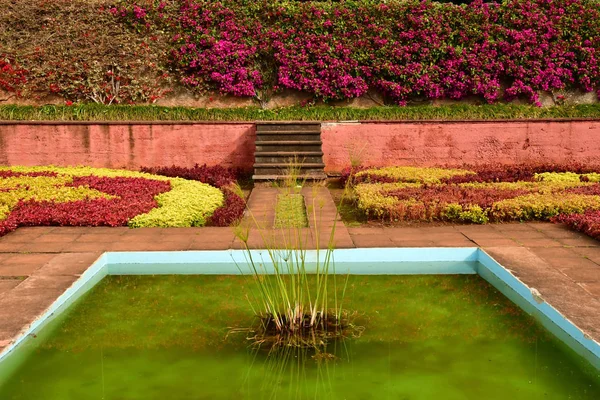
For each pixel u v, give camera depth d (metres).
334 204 7.19
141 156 9.73
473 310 3.75
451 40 11.63
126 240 5.25
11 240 5.25
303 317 3.54
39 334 3.31
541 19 11.72
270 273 4.58
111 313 3.67
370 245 5.08
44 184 7.39
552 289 3.81
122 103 11.25
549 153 9.95
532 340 3.23
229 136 9.73
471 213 6.03
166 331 3.35
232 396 2.56
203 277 4.52
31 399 2.52
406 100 11.53
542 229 5.73
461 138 9.88
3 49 11.38
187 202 6.50
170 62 11.45
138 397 2.55
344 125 9.83
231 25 11.48
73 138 9.58
